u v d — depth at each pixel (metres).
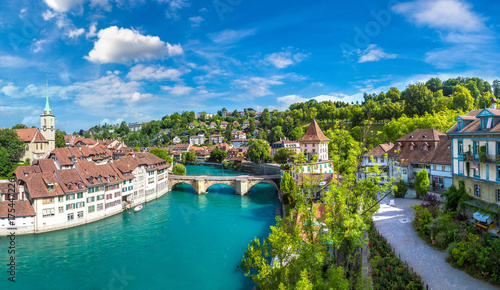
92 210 68.38
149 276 42.91
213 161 184.62
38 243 55.44
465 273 27.03
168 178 104.25
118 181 74.94
